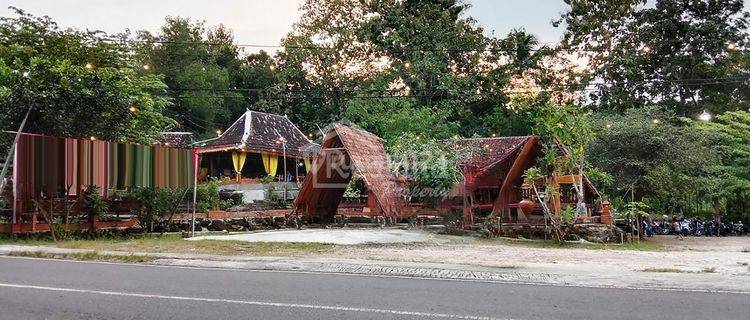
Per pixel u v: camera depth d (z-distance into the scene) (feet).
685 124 110.42
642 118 92.17
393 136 103.30
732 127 99.86
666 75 125.08
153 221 60.29
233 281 28.50
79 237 52.95
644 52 127.95
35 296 23.88
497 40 137.69
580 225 58.29
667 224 91.30
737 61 127.03
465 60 138.00
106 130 66.23
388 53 141.28
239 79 173.17
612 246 54.29
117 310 21.29
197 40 166.50
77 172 49.90
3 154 56.70
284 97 149.38
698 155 85.30
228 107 166.91
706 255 43.55
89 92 62.23
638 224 67.15
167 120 82.48
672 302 23.50
